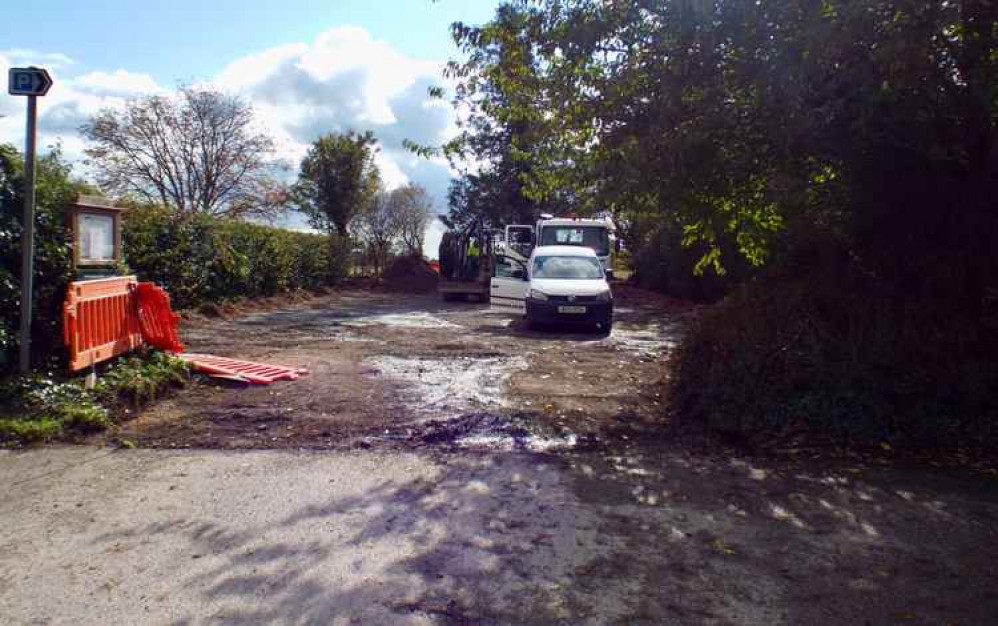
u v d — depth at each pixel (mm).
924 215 6449
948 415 6008
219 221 17000
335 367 9562
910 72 5496
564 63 7676
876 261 6828
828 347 6480
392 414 6898
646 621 3203
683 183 6883
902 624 3211
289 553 3805
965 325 6195
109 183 29484
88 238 7395
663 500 4746
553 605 3324
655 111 6973
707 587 3535
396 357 10656
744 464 5555
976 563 3844
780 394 6438
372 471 5227
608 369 9828
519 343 12672
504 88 9273
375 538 4023
